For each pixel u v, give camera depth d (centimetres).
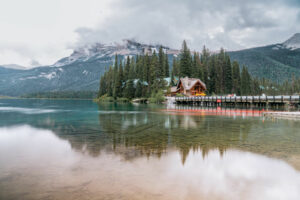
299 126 1962
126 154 973
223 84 9512
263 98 4022
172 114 3256
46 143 1225
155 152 1009
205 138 1369
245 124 2100
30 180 675
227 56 9494
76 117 2806
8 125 2031
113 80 11319
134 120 2447
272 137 1412
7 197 568
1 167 801
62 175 715
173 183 656
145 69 9838
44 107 5522
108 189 608
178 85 8206
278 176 728
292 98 3584
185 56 9294
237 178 706
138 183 650
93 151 1032
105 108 4988
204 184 655
